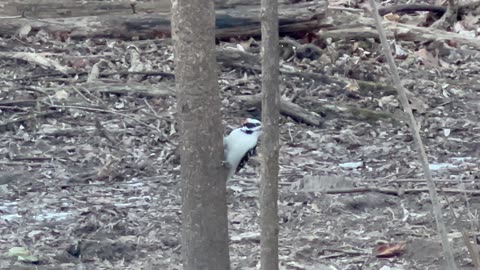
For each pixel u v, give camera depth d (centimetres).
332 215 1076
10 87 1525
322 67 1692
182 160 662
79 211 1082
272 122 594
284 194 1135
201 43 636
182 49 638
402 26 1859
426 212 1081
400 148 1361
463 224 1026
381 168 1266
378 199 1115
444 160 1311
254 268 913
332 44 1786
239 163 816
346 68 1680
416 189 1148
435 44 1850
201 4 632
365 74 1683
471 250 663
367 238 1003
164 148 1335
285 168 1266
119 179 1216
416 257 948
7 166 1248
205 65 641
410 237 1000
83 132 1375
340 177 1179
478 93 1645
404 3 2167
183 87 645
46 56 1652
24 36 1720
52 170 1237
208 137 652
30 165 1255
